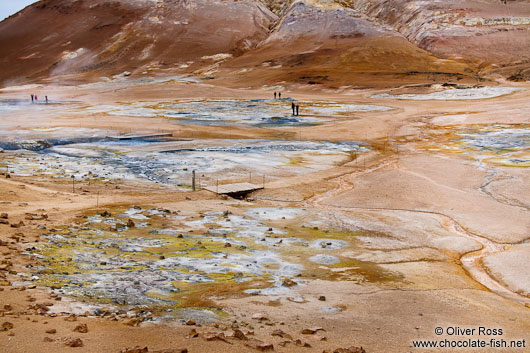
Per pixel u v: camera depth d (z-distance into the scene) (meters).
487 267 16.62
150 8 193.62
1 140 40.53
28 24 197.88
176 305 11.28
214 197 25.59
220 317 10.59
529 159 35.12
